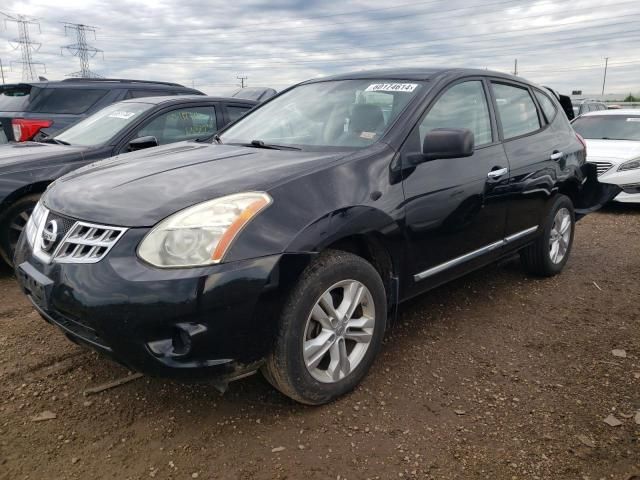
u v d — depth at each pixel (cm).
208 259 226
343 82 388
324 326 268
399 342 351
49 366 316
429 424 264
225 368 236
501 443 250
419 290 330
